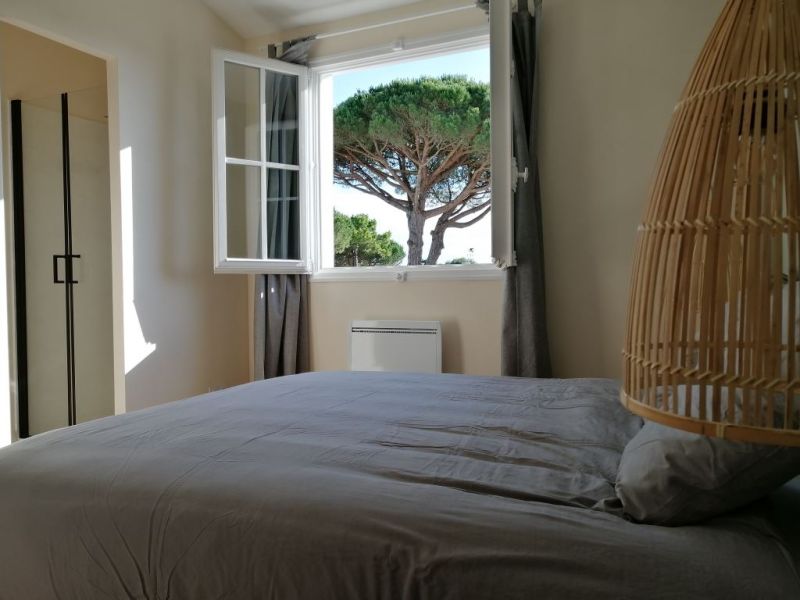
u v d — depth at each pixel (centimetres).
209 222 344
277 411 147
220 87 322
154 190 310
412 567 78
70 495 102
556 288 288
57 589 100
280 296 348
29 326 350
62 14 264
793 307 53
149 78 307
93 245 348
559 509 86
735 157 57
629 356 68
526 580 73
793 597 66
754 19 59
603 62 277
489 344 308
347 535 83
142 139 303
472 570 75
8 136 344
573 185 284
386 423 136
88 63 356
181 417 140
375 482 95
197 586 89
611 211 278
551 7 285
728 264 57
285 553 84
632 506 86
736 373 56
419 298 325
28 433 350
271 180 345
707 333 57
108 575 96
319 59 350
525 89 279
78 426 133
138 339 302
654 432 93
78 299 346
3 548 104
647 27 270
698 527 81
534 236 275
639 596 69
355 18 338
